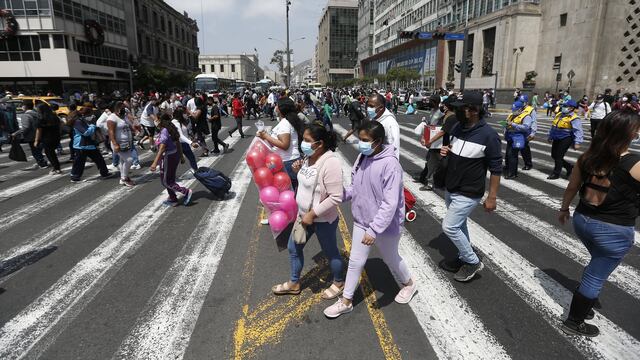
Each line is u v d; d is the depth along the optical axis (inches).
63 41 1327.5
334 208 128.9
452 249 184.4
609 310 132.3
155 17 2313.0
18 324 125.7
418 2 2500.0
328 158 122.0
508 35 1523.1
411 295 137.9
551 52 1422.2
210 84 1779.0
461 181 138.2
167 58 2516.0
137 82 1818.4
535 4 1476.4
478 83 1758.1
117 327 123.4
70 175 355.9
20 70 1317.7
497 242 192.7
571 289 147.0
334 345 114.7
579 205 113.1
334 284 140.3
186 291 145.3
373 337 118.3
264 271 161.8
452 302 137.3
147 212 242.5
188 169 376.8
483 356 109.6
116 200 270.8
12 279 156.2
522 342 115.5
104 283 151.9
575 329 118.4
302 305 136.3
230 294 143.3
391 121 180.7
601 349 112.3
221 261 171.2
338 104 1072.2
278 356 109.9
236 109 605.3
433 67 2222.0
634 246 187.3
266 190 155.8
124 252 181.6
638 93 1250.6
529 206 253.1
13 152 354.3
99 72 1569.9
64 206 256.8
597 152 103.7
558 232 206.8
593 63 1252.5
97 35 1521.9
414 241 194.9
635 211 104.6
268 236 200.8
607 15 1216.2
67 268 165.5
